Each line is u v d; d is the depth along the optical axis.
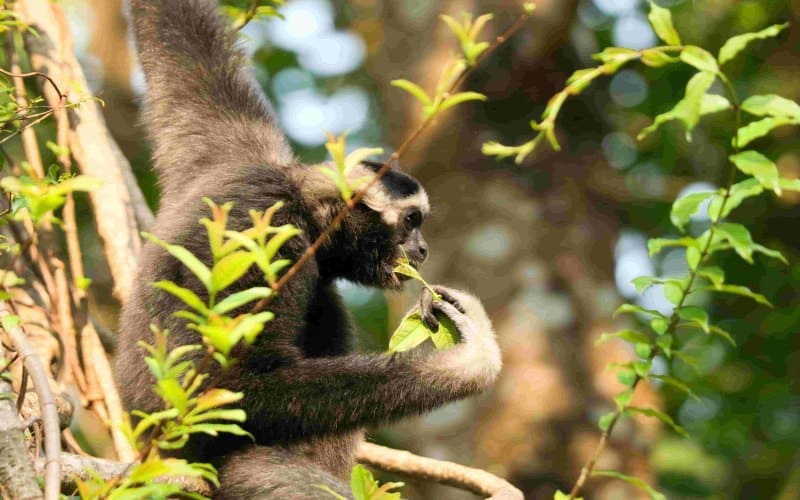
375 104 22.67
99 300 19.31
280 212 10.41
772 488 19.98
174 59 12.58
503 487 11.20
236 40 13.19
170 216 10.30
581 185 20.22
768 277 20.52
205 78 12.61
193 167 11.90
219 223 5.84
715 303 20.83
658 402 18.91
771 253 6.72
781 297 20.44
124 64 20.59
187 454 10.05
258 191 10.46
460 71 6.46
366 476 6.64
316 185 10.98
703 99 6.20
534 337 18.89
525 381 18.59
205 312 5.73
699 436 20.22
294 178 11.00
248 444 10.03
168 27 12.71
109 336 12.59
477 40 18.69
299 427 9.83
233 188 10.40
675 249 21.00
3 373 7.36
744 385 20.56
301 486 9.51
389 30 19.45
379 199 11.58
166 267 9.74
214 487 9.73
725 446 20.22
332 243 11.43
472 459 18.58
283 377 9.70
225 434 9.98
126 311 10.23
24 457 6.58
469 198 19.66
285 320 9.96
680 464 19.44
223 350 5.66
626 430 18.67
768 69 20.31
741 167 6.40
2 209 10.73
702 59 6.16
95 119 12.45
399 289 11.91
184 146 12.09
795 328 20.11
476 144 19.69
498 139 19.91
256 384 9.61
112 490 5.97
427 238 19.69
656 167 21.09
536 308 19.05
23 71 13.02
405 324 9.99
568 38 19.52
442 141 19.42
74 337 11.30
